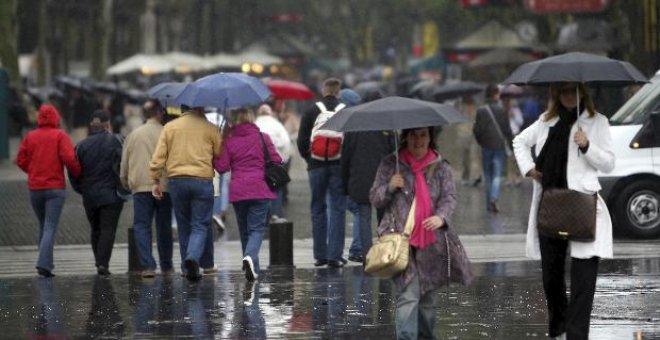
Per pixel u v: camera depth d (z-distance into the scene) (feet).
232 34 617.62
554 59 72.18
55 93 402.31
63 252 134.41
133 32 640.17
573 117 71.92
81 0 611.88
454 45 367.45
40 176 112.98
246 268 106.52
